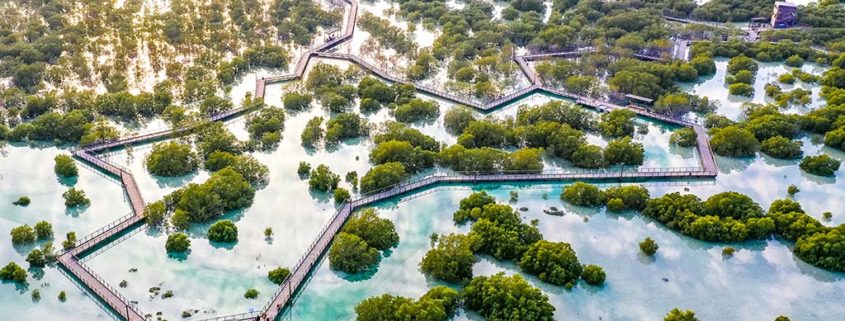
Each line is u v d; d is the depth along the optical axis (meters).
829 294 197.75
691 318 179.75
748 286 199.88
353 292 194.38
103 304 187.62
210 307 187.25
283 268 199.75
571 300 191.38
